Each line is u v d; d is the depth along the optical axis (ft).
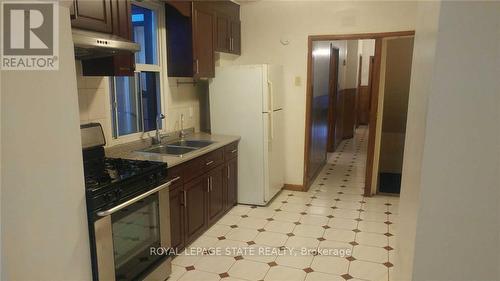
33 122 4.62
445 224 2.66
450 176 2.59
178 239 9.39
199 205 10.46
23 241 4.51
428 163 2.62
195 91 13.75
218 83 13.00
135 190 7.11
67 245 5.36
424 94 2.82
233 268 8.88
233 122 13.02
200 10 11.75
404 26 12.87
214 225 11.48
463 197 2.59
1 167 4.17
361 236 10.65
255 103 12.61
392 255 9.48
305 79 14.44
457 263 2.69
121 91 10.21
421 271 2.79
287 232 10.96
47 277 4.96
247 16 14.82
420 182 2.69
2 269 4.25
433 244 2.72
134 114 10.85
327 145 21.93
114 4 7.92
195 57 11.59
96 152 8.37
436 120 2.56
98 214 6.06
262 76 12.37
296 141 14.97
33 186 4.66
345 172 18.28
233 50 14.38
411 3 12.67
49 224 4.97
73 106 5.36
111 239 6.46
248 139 12.92
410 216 3.24
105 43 6.80
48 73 4.86
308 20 14.02
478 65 2.44
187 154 9.71
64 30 5.12
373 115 13.89
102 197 6.16
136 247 7.37
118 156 9.37
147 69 11.16
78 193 5.60
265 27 14.64
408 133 4.04
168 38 11.79
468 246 2.64
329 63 19.70
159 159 9.05
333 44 20.75
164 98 11.98
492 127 2.47
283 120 14.73
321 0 13.71
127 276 7.09
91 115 8.96
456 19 2.43
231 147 12.55
